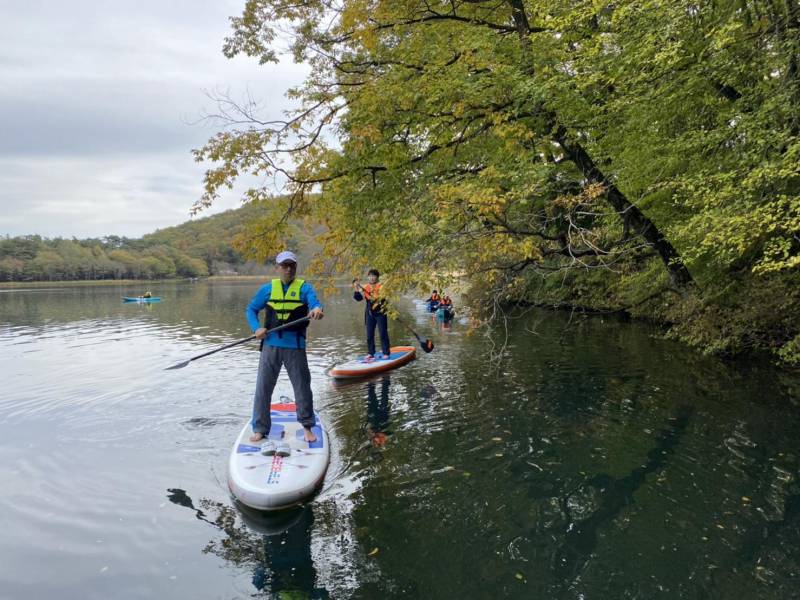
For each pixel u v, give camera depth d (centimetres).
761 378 791
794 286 873
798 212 563
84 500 448
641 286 1277
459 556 352
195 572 340
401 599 308
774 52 681
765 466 480
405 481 471
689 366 895
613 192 882
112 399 778
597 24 779
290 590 319
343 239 823
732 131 675
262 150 720
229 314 2234
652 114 745
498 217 688
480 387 801
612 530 380
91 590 322
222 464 526
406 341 1316
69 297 3831
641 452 524
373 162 786
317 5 780
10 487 475
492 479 471
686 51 679
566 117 768
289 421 580
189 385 858
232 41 803
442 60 745
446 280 639
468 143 861
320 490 456
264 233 805
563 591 313
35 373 987
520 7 799
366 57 826
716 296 959
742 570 328
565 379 834
